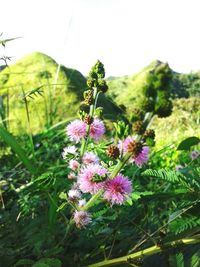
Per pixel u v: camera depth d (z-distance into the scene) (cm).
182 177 17
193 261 16
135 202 21
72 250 19
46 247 19
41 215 22
